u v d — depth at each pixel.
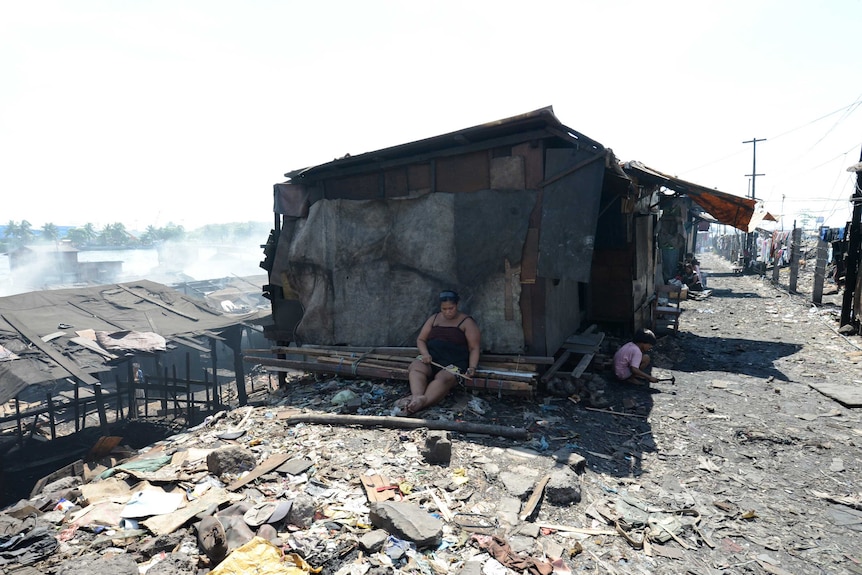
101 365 13.93
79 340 14.73
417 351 6.21
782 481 4.00
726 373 7.41
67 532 2.99
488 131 5.64
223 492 3.48
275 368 7.04
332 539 2.88
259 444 4.47
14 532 2.93
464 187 6.15
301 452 4.25
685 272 18.47
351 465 3.96
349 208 6.93
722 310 13.55
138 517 3.14
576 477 3.68
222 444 4.53
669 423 5.26
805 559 2.96
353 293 6.92
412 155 6.41
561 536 3.05
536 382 5.54
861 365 7.63
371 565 2.64
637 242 9.09
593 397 5.68
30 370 12.37
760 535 3.21
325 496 3.44
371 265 6.78
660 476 4.04
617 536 3.10
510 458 4.10
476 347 5.59
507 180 5.84
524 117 5.21
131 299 19.80
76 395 14.21
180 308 20.34
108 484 3.62
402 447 4.31
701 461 4.34
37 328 15.00
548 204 5.59
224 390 20.62
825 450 4.59
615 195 7.82
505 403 5.50
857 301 9.59
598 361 7.07
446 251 6.24
